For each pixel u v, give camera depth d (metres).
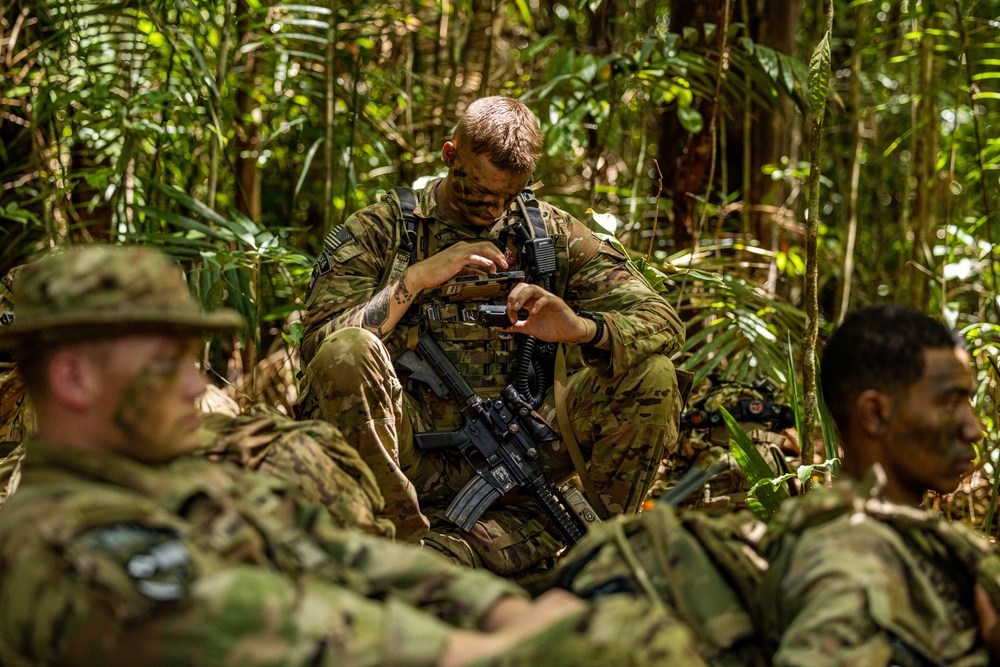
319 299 3.01
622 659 1.33
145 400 1.43
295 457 2.01
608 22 4.98
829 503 1.64
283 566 1.47
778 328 4.71
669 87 4.50
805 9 6.26
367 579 1.60
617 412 3.03
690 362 3.92
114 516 1.33
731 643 1.62
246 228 3.98
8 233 4.73
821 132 3.01
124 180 4.13
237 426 2.02
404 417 2.95
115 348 1.42
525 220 3.14
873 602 1.49
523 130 2.94
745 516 1.83
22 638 1.32
